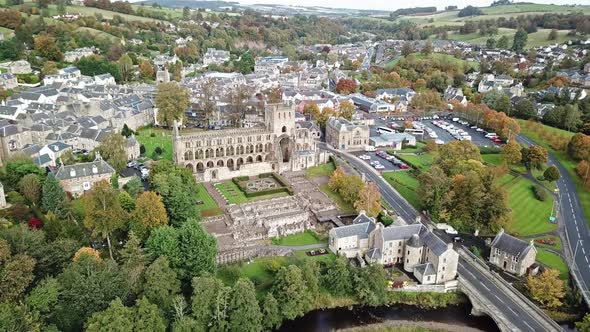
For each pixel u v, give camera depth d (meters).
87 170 182.25
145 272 122.19
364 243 159.00
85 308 109.62
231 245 157.25
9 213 150.00
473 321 134.62
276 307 127.75
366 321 133.75
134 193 173.38
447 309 139.38
